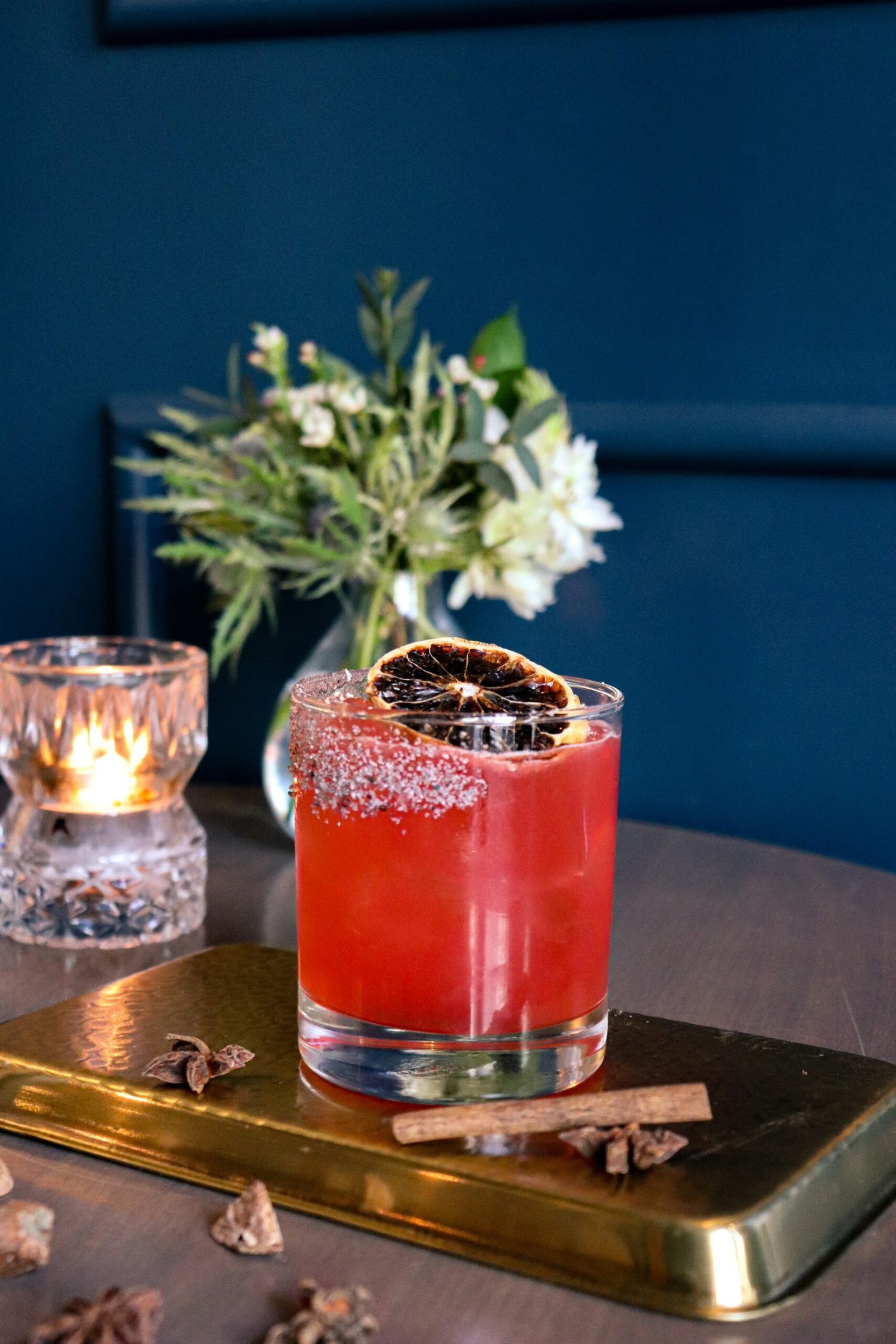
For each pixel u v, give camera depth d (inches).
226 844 29.6
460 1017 18.2
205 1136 18.0
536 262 35.2
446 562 28.7
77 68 37.4
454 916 18.1
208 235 37.3
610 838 19.1
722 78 33.3
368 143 35.9
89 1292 16.0
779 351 33.9
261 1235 16.5
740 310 34.0
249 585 29.3
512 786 18.0
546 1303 15.9
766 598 34.9
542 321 35.4
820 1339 15.5
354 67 35.6
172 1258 16.5
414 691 19.1
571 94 34.4
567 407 35.0
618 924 25.0
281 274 36.9
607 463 35.2
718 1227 16.1
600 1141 17.3
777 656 35.1
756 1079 19.0
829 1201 17.1
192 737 25.6
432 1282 16.1
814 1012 21.6
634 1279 16.1
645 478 35.2
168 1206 17.3
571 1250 16.3
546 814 18.1
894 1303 16.0
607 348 35.0
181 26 36.0
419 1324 15.6
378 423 28.7
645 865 28.3
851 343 33.4
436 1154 17.2
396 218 36.0
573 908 18.5
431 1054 18.2
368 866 18.3
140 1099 18.4
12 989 22.6
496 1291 16.0
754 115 33.2
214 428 30.2
